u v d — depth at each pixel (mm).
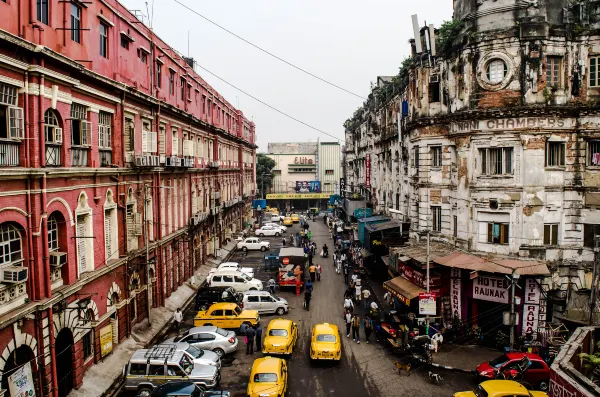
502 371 19078
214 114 48219
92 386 18047
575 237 23750
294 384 19234
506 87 23797
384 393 18453
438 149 28203
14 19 14258
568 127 23406
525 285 23094
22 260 14531
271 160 103188
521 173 23625
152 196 27766
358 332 24625
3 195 13609
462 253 25297
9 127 13906
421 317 25234
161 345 19656
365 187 54156
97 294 19625
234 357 22453
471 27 24891
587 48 23484
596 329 14562
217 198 47219
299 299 33156
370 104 52906
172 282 31734
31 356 14914
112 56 21750
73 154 17812
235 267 38656
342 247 47438
